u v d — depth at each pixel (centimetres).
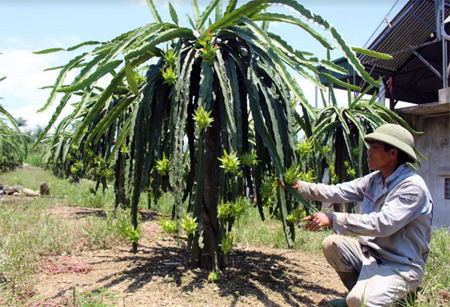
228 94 212
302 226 428
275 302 204
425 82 977
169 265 259
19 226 372
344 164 433
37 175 1373
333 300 199
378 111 443
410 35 738
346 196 211
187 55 224
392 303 170
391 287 172
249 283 230
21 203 543
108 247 314
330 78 215
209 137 236
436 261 274
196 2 268
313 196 214
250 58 223
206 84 208
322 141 435
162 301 197
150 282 224
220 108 219
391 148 187
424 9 686
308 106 199
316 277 256
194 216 204
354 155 422
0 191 775
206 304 195
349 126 440
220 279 233
